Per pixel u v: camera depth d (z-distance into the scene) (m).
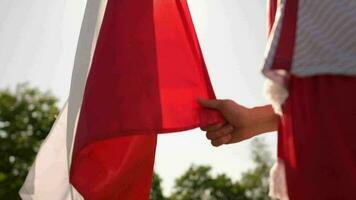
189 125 1.93
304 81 1.49
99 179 1.91
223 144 2.00
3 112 27.53
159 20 2.01
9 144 27.22
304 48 1.48
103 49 1.87
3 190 26.11
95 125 1.77
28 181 2.07
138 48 1.90
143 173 2.02
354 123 1.43
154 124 1.84
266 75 1.50
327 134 1.45
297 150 1.49
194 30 2.04
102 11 2.04
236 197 36.06
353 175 1.43
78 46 2.04
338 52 1.45
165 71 1.96
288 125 1.52
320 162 1.45
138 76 1.87
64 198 2.05
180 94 1.96
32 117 27.83
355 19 1.46
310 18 1.50
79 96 2.00
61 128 2.08
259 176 35.50
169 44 1.99
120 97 1.82
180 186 36.72
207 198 36.53
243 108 1.97
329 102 1.46
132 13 1.93
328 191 1.45
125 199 1.99
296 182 1.50
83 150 1.86
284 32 1.51
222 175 36.97
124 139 1.97
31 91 28.08
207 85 2.01
